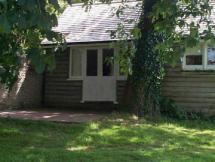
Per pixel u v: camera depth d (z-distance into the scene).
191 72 17.16
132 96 15.03
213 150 10.55
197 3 6.83
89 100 19.27
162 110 16.50
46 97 20.16
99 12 20.34
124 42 10.12
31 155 9.17
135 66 15.02
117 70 18.75
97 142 11.07
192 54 17.12
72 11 20.94
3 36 5.96
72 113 16.70
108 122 13.62
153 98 15.18
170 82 17.44
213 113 16.77
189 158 9.24
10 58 6.32
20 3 4.06
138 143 11.12
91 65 19.34
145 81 14.95
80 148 10.36
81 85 19.53
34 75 19.53
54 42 6.05
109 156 9.21
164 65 17.02
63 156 9.09
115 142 11.16
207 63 16.95
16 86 18.30
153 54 14.95
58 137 11.49
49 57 4.95
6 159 8.77
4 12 4.06
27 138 11.16
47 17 4.30
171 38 6.74
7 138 11.14
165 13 6.46
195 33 6.25
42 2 4.26
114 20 19.19
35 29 5.39
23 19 4.18
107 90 18.94
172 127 13.80
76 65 19.73
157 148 10.48
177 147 10.73
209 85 16.91
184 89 17.25
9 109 17.89
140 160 8.96
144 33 14.89
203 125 14.82
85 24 19.48
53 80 20.09
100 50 19.08
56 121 13.90
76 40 18.12
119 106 17.73
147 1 14.57
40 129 12.52
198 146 11.05
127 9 19.23
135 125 13.37
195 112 16.91
